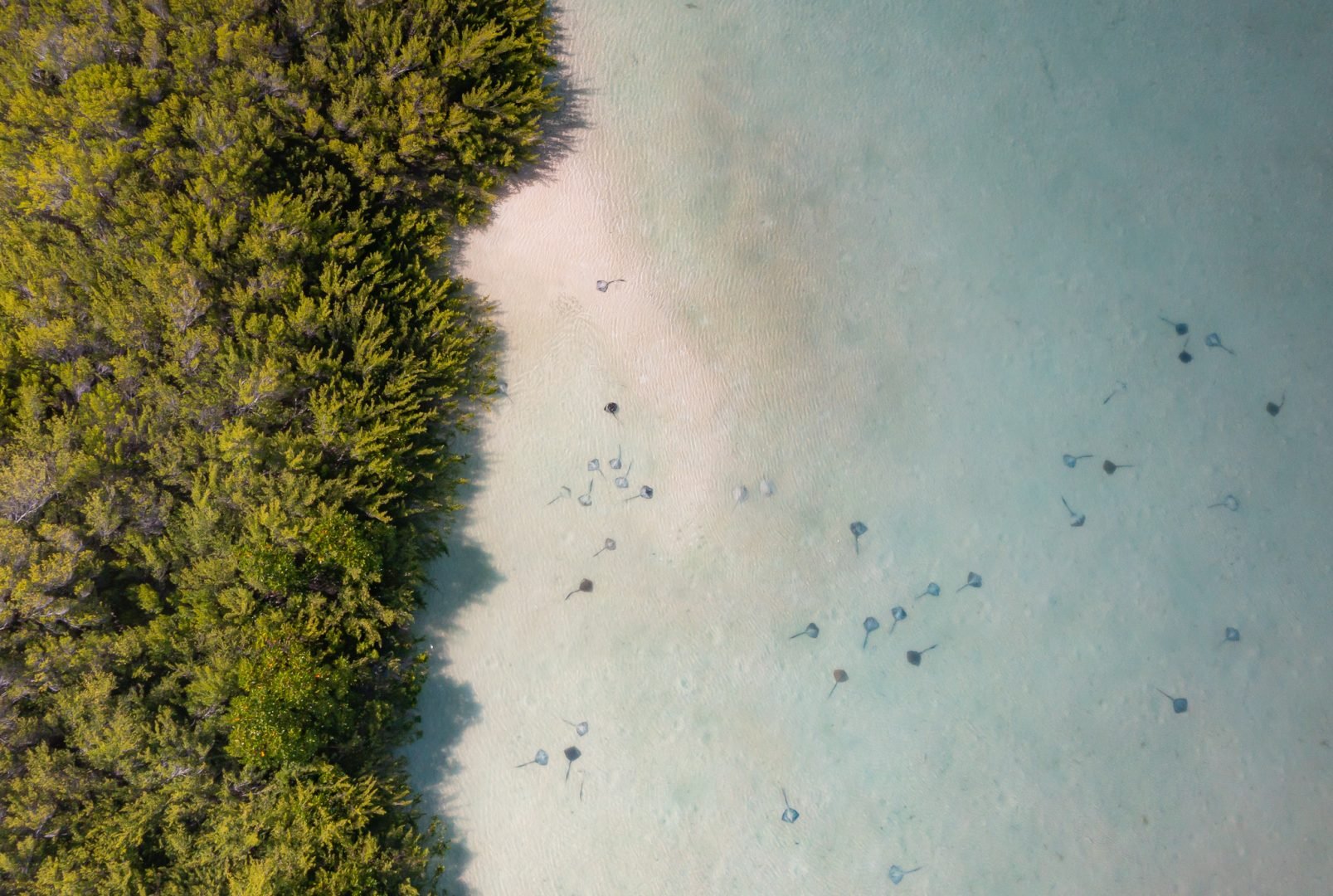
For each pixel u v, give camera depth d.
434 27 9.08
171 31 8.54
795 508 10.12
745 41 10.33
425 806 9.50
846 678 9.98
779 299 10.27
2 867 7.74
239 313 8.53
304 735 8.15
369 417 8.85
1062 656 10.19
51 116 8.30
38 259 8.34
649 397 10.11
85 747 8.12
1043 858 9.92
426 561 9.52
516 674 9.74
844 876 9.75
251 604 8.38
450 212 9.79
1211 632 10.36
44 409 8.40
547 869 9.55
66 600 7.98
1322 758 10.28
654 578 9.95
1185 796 10.12
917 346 10.38
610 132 10.17
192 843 8.34
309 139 8.95
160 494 8.50
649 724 9.78
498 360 9.98
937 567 10.19
